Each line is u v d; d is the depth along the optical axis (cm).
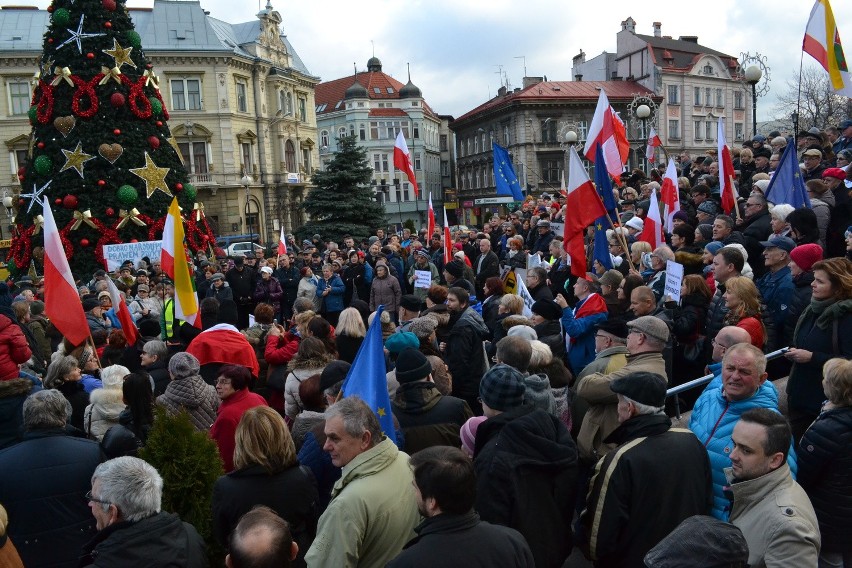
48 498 398
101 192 1883
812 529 303
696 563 209
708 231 866
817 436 362
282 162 5631
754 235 809
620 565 337
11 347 655
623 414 358
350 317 704
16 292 1570
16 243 1923
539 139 5844
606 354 495
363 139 7625
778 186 854
